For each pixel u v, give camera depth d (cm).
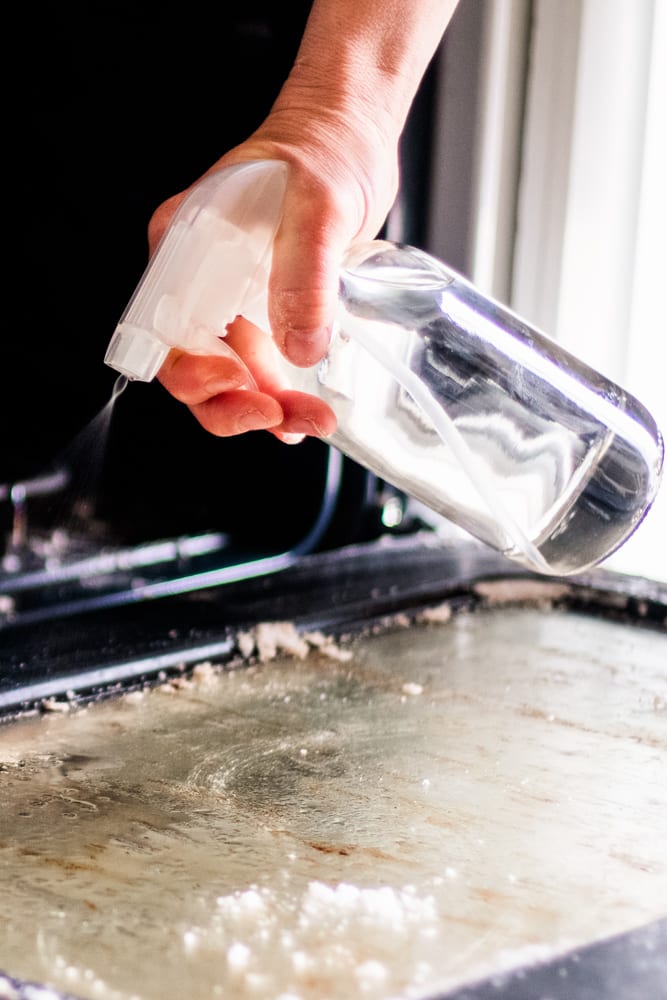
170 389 78
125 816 74
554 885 70
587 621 98
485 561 107
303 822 74
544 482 79
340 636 95
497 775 79
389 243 80
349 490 112
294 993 64
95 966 65
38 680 86
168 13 110
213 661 90
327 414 78
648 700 87
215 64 109
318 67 80
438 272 80
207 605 98
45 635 92
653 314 116
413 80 83
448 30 112
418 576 103
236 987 64
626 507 80
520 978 64
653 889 70
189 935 66
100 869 70
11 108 113
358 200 78
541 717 85
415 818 75
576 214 115
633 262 115
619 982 64
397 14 81
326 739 82
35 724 82
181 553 113
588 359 117
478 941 66
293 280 73
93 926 67
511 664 91
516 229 116
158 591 102
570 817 75
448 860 72
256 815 75
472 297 81
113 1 111
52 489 118
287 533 114
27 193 115
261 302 76
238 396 77
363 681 89
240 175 73
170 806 75
